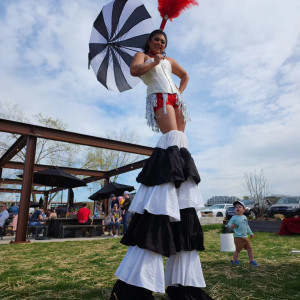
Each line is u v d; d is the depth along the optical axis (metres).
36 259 4.57
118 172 15.95
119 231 11.23
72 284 2.72
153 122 1.77
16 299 2.21
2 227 9.85
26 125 9.03
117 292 1.47
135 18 2.49
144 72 1.72
